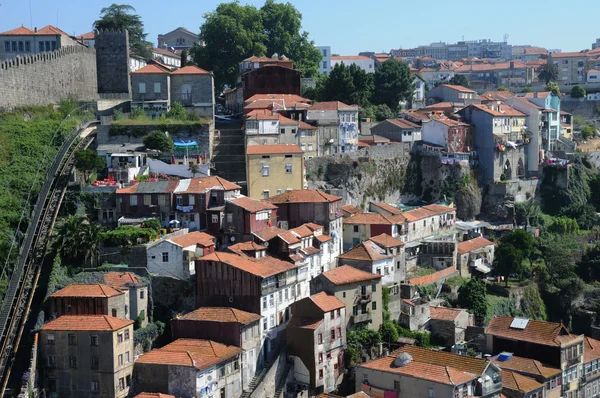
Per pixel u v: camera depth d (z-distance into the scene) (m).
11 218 127.12
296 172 155.00
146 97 172.50
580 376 134.12
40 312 109.19
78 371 105.75
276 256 131.50
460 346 133.88
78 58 182.38
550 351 130.12
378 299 132.38
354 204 171.12
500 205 193.25
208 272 121.06
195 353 109.19
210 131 164.62
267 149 154.75
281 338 124.31
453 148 192.75
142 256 121.94
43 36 194.00
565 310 167.38
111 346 104.88
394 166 182.62
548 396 125.62
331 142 179.25
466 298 149.50
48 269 117.44
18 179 137.12
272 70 198.12
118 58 193.00
